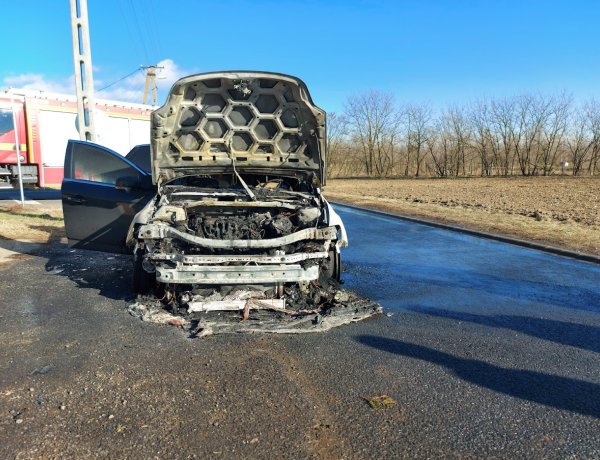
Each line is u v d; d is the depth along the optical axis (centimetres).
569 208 1803
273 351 454
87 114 1212
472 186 3488
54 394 366
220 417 338
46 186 1716
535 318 571
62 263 802
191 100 624
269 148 678
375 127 5997
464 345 481
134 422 329
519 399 373
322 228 559
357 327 525
